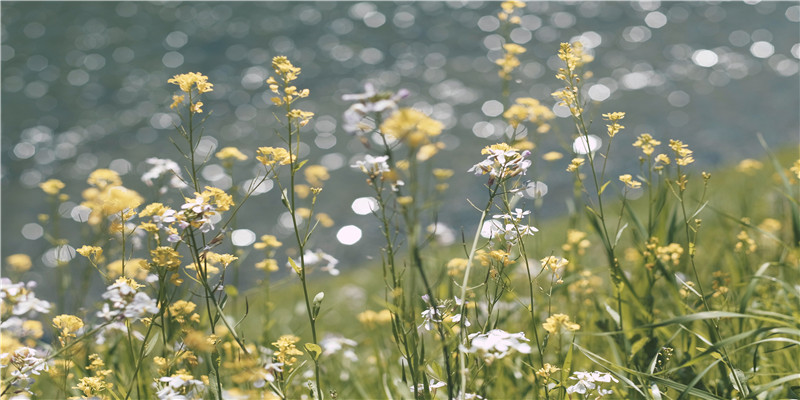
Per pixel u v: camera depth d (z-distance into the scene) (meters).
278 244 3.50
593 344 3.62
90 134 31.89
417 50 45.81
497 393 3.18
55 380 2.96
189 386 2.36
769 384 2.49
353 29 50.41
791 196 3.46
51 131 32.34
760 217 6.50
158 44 47.59
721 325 3.39
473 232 17.89
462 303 2.25
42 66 43.03
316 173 2.69
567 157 22.94
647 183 3.21
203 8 55.72
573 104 2.94
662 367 3.00
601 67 40.34
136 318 2.54
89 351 3.38
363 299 9.27
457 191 21.56
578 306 3.81
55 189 3.88
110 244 3.83
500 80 38.56
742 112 30.41
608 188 19.55
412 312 2.53
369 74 41.28
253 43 47.81
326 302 9.71
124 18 53.53
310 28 51.00
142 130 32.28
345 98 2.04
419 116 1.80
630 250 4.42
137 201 2.55
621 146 25.52
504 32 3.64
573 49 2.95
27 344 3.10
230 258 2.54
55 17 53.31
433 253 3.54
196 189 2.45
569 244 3.87
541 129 3.36
